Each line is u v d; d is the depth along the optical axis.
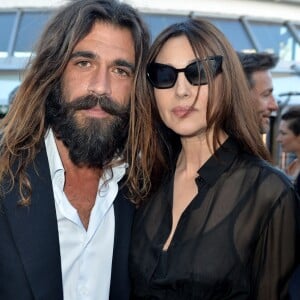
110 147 1.78
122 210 1.80
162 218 1.67
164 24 5.74
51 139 1.77
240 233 1.49
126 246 1.72
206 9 6.32
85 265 1.72
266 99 2.79
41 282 1.52
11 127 1.69
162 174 1.83
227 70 1.59
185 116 1.58
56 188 1.70
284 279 1.52
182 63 1.56
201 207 1.56
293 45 6.28
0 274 1.50
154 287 1.53
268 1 6.82
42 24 2.04
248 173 1.57
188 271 1.46
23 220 1.55
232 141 1.65
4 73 4.93
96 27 1.71
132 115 1.81
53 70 1.71
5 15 5.90
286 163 4.47
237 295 1.46
